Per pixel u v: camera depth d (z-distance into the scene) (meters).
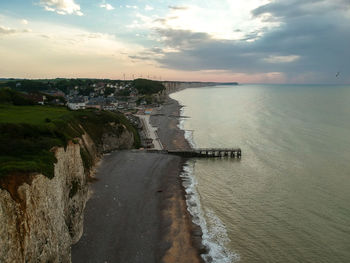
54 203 22.81
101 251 26.14
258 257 26.47
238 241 29.06
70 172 30.91
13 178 18.58
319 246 27.94
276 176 47.25
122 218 32.25
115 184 41.47
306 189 41.41
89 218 31.53
